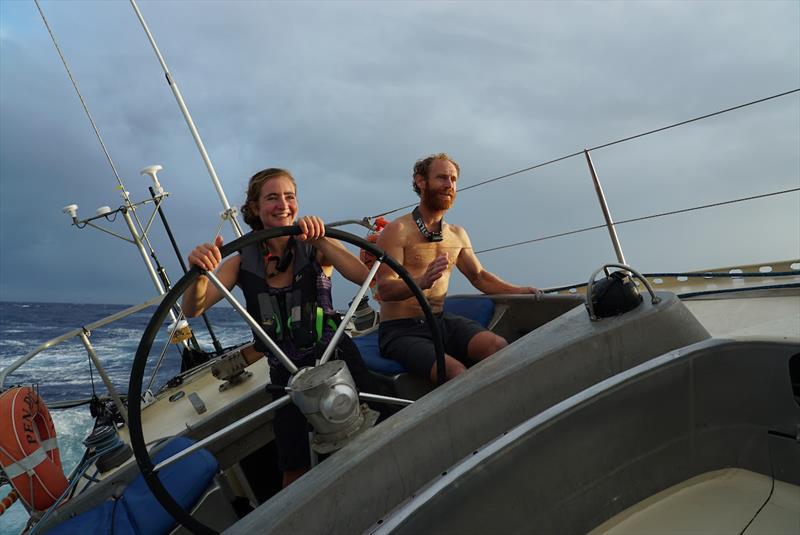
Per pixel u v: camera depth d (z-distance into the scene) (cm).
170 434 229
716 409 120
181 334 412
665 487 117
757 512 107
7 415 181
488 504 98
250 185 175
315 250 170
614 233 284
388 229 213
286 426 162
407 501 103
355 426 125
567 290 285
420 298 153
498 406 118
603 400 110
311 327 162
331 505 101
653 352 130
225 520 147
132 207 482
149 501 147
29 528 183
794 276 221
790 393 112
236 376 281
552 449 105
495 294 242
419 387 195
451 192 210
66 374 1423
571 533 106
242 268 169
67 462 533
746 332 148
